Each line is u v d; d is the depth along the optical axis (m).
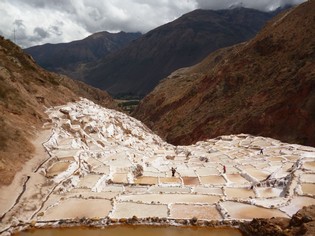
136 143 48.25
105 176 28.38
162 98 117.50
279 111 59.38
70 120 41.75
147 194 24.80
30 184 23.53
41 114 39.12
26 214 20.48
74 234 18.97
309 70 60.12
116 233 19.16
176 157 43.31
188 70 146.62
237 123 64.94
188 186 28.05
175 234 19.05
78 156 30.11
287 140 55.00
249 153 43.19
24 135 30.12
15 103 35.88
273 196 24.94
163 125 91.88
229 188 27.23
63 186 24.64
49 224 19.58
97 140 39.50
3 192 21.67
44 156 28.45
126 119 65.44
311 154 39.53
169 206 22.20
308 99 55.66
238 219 19.98
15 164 25.05
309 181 27.02
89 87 131.88
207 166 36.06
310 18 73.50
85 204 22.22
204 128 71.50
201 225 19.64
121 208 21.83
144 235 18.91
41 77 56.78
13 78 41.78
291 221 17.95
